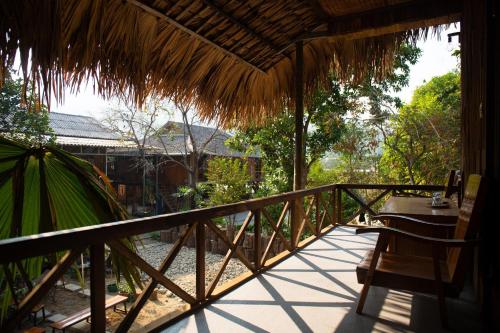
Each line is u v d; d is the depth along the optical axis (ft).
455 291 6.75
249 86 14.39
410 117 31.81
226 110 13.85
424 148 31.35
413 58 29.89
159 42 9.71
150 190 52.13
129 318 6.47
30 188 5.31
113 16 8.20
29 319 19.85
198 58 11.21
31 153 5.55
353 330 7.06
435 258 6.81
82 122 60.13
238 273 27.73
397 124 32.86
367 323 7.36
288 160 31.35
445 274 7.23
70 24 7.48
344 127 31.58
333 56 14.57
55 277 4.88
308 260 12.16
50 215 5.33
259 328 7.15
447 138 30.60
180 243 7.42
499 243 6.44
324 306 8.23
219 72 12.48
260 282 9.92
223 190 34.65
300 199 14.08
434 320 7.47
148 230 6.37
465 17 10.66
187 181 53.67
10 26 6.03
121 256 5.89
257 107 15.40
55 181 5.46
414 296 8.79
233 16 10.57
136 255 6.22
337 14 12.40
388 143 33.71
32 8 6.15
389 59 13.70
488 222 7.14
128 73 8.99
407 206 11.05
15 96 28.19
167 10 9.03
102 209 5.78
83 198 5.63
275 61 14.43
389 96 32.50
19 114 29.01
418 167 32.50
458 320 7.46
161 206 53.01
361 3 11.71
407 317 7.63
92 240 5.25
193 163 44.78
